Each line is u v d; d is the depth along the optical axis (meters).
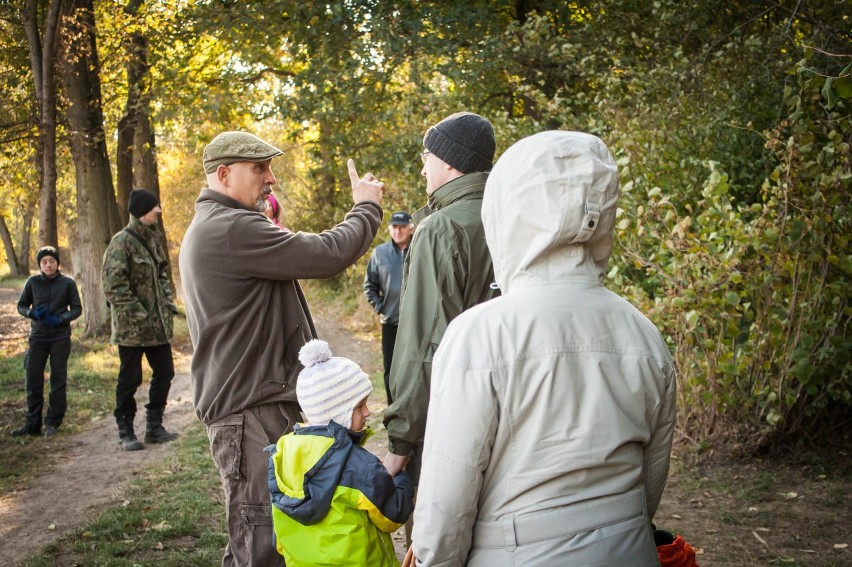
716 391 5.83
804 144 5.49
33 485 6.20
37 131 14.95
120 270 7.09
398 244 7.65
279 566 2.98
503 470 1.71
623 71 10.02
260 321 2.99
